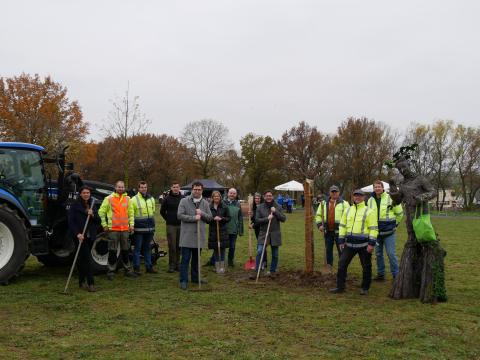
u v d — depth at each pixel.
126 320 5.66
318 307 6.43
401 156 7.35
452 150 50.72
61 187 8.80
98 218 7.46
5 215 7.56
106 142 46.47
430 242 6.87
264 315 5.96
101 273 8.85
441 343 4.95
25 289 7.33
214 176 57.06
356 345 4.86
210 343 4.85
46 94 29.86
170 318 5.77
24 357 4.39
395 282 7.11
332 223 8.95
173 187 9.30
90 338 4.95
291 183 31.36
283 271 9.05
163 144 58.06
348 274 9.17
